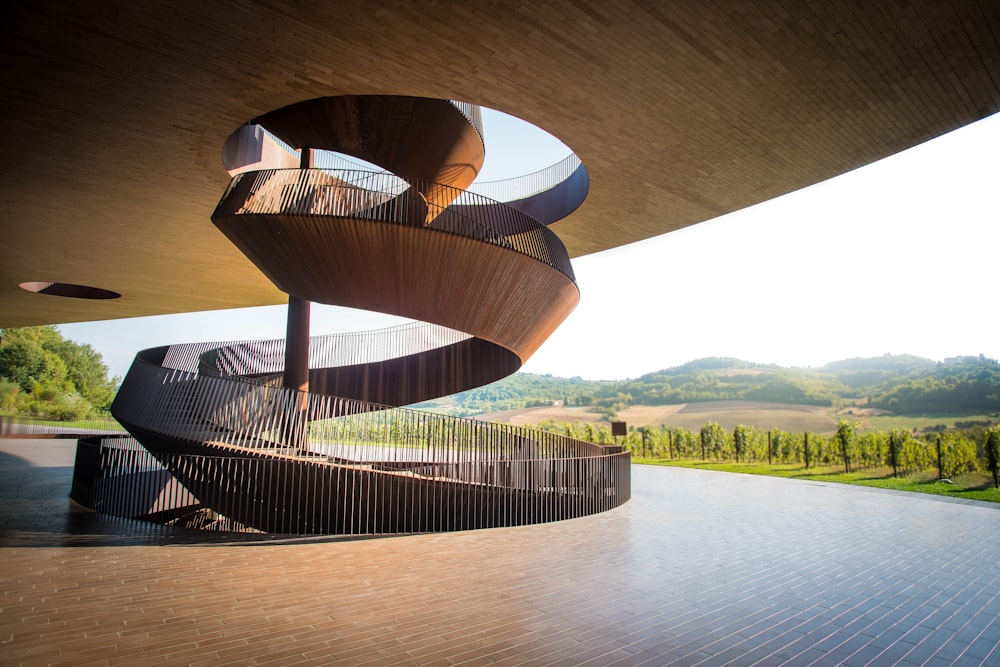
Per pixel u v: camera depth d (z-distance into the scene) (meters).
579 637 4.83
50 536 8.17
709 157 11.06
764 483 16.69
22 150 10.34
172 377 11.80
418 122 11.48
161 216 13.95
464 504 10.94
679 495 13.98
